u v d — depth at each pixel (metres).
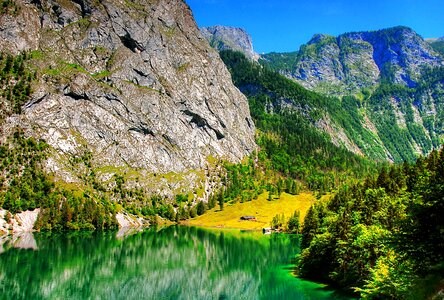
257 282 105.25
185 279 113.75
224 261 139.50
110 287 101.81
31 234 191.12
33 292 93.00
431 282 32.50
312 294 86.19
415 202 41.91
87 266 123.69
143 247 164.25
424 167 104.94
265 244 177.38
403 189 98.62
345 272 85.31
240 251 158.50
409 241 41.91
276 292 91.38
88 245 161.25
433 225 40.56
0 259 125.19
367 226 81.12
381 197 95.94
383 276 56.62
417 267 41.72
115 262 132.38
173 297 95.75
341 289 86.62
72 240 173.88
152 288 103.56
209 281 111.94
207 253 154.75
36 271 112.25
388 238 45.00
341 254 85.56
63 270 115.62
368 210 86.50
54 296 90.94
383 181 124.50
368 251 73.38
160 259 141.75
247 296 92.88
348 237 84.00
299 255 120.12
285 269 119.94
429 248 40.00
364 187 131.25
